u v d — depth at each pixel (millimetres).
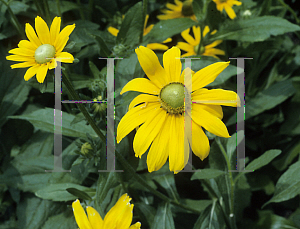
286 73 799
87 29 666
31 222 636
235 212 630
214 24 682
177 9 801
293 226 612
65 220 607
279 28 616
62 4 700
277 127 765
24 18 704
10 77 695
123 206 452
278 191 531
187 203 636
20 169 660
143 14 599
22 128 744
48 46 429
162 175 607
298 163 536
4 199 694
